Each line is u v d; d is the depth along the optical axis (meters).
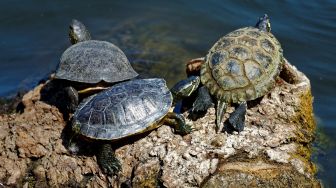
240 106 6.87
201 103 6.89
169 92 6.91
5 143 7.00
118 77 7.41
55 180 6.67
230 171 6.37
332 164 7.54
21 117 7.40
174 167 6.36
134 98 6.64
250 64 7.08
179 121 6.74
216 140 6.66
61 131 7.14
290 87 7.71
